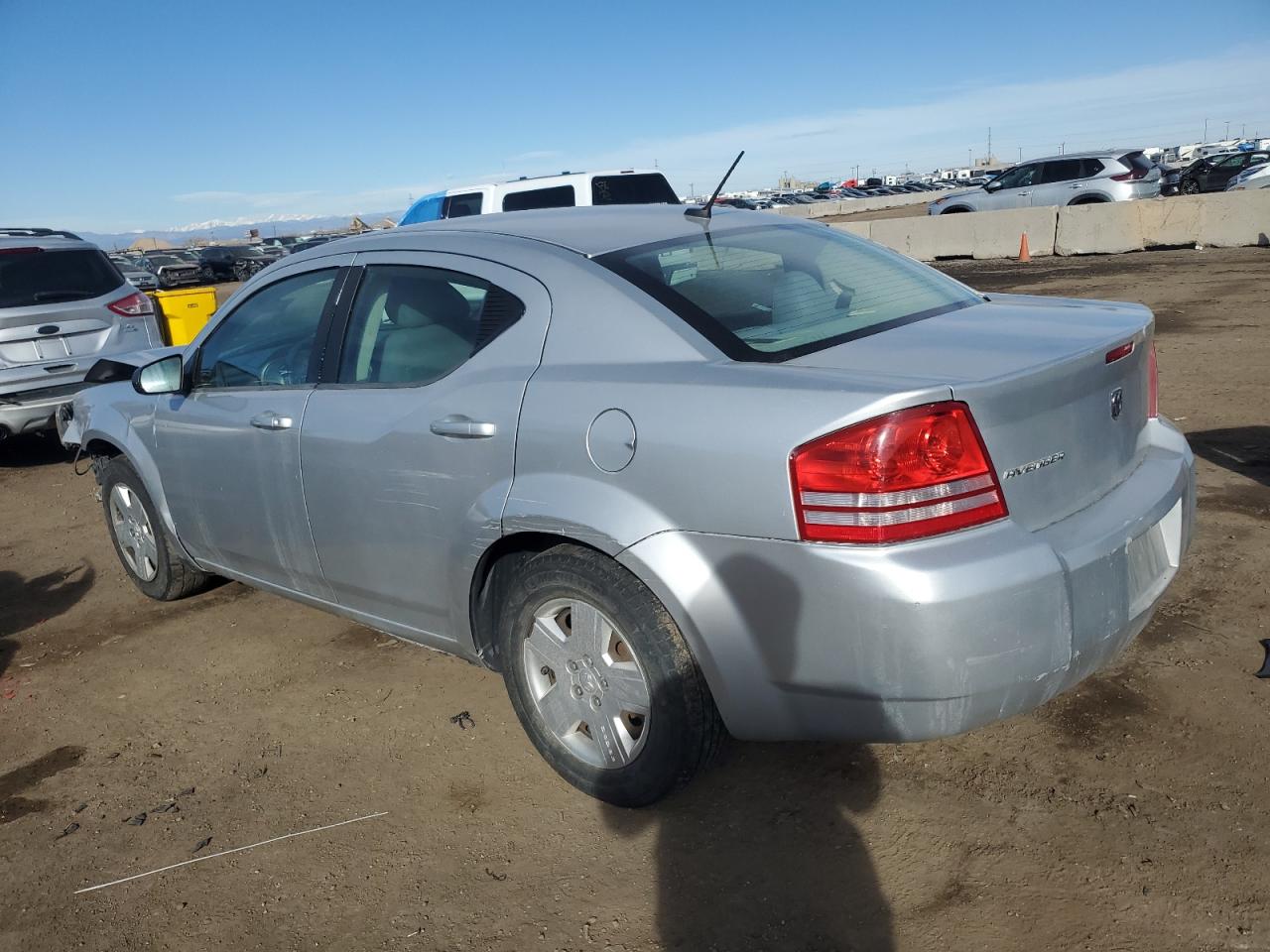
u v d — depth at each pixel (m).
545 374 2.78
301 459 3.44
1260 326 9.45
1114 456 2.65
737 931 2.37
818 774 2.95
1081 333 2.64
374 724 3.50
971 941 2.27
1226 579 3.95
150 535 4.59
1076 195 20.59
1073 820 2.63
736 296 2.83
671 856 2.65
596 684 2.76
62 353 7.92
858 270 3.23
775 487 2.28
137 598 4.91
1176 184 22.69
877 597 2.17
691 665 2.54
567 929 2.43
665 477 2.46
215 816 3.02
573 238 3.09
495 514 2.80
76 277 8.16
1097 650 2.38
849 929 2.34
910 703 2.23
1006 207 21.58
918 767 2.94
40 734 3.63
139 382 4.01
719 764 2.85
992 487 2.25
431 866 2.71
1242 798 2.65
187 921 2.57
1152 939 2.22
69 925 2.59
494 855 2.73
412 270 3.28
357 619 3.59
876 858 2.57
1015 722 3.10
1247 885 2.35
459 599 3.03
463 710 3.55
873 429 2.18
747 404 2.36
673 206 3.63
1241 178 24.12
